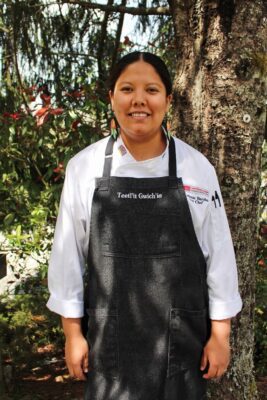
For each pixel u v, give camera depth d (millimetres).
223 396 2035
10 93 3758
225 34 1863
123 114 1505
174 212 1506
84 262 1628
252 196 1988
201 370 1612
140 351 1543
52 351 3828
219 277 1565
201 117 1933
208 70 1900
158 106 1497
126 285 1520
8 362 3586
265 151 3209
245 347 2068
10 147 3191
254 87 1904
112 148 1565
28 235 3383
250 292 2051
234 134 1915
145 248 1506
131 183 1515
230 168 1929
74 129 2920
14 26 3650
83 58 3781
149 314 1525
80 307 1593
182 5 1940
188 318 1543
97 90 3176
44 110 2900
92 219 1529
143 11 2871
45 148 3209
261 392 3156
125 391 1557
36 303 3836
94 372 1580
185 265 1521
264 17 1879
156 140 1549
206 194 1549
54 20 3725
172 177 1521
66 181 1593
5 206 3357
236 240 1977
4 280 4637
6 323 3758
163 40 3674
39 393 3238
